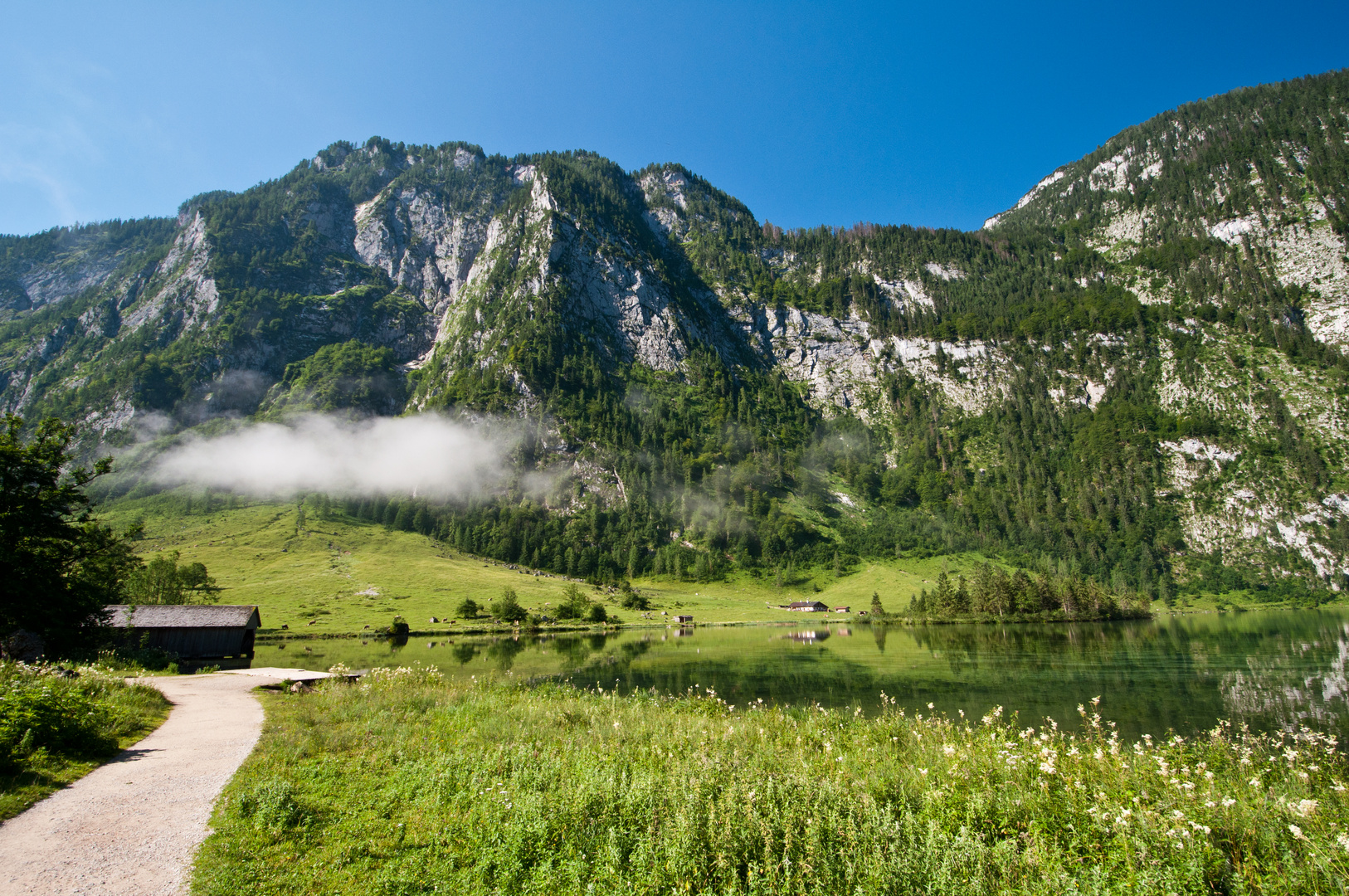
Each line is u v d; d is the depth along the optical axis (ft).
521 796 38.75
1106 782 44.01
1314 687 156.87
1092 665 203.00
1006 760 49.39
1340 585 623.36
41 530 124.36
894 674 181.27
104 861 29.91
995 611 459.32
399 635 322.55
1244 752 52.90
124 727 61.11
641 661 216.13
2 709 48.26
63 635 131.75
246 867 29.84
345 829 35.76
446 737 63.36
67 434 132.77
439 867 30.55
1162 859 29.50
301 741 58.49
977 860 29.73
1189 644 273.33
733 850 30.27
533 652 248.73
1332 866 28.78
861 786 43.45
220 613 212.64
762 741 63.52
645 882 28.30
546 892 27.99
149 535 589.32
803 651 255.29
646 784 40.27
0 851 30.53
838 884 28.04
